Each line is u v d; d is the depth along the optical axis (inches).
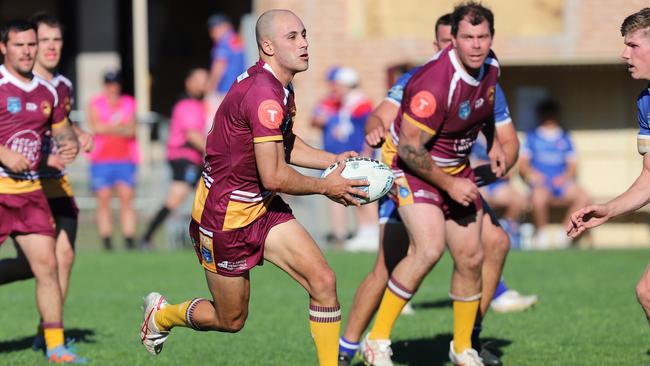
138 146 2529.5
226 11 3095.5
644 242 2491.4
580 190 2194.9
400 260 1015.6
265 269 1873.8
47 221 1079.6
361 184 842.2
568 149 2192.4
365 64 2674.7
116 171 2129.7
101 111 2121.1
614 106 2662.4
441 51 957.8
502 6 2657.5
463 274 970.7
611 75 2659.9
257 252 850.8
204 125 2116.1
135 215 2242.9
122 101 2133.4
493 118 1029.2
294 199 2127.2
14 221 1069.1
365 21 2669.8
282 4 2672.2
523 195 2359.7
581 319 1300.4
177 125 2105.1
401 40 2669.8
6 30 1048.2
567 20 2650.1
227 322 888.9
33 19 1099.3
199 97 2119.8
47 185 1121.4
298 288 1633.9
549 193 2186.3
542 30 2659.9
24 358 1094.4
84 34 3073.3
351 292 1540.4
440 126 954.1
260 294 1567.4
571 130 2674.7
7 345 1191.6
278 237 844.0
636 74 861.2
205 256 863.1
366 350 984.9
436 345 1143.0
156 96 3117.6
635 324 1262.3
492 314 1347.2
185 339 1210.6
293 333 1239.5
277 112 811.4
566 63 2659.9
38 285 1080.2
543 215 2190.0
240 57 2375.7
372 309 1013.8
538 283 1626.5
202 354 1112.8
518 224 2201.0
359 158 875.4
